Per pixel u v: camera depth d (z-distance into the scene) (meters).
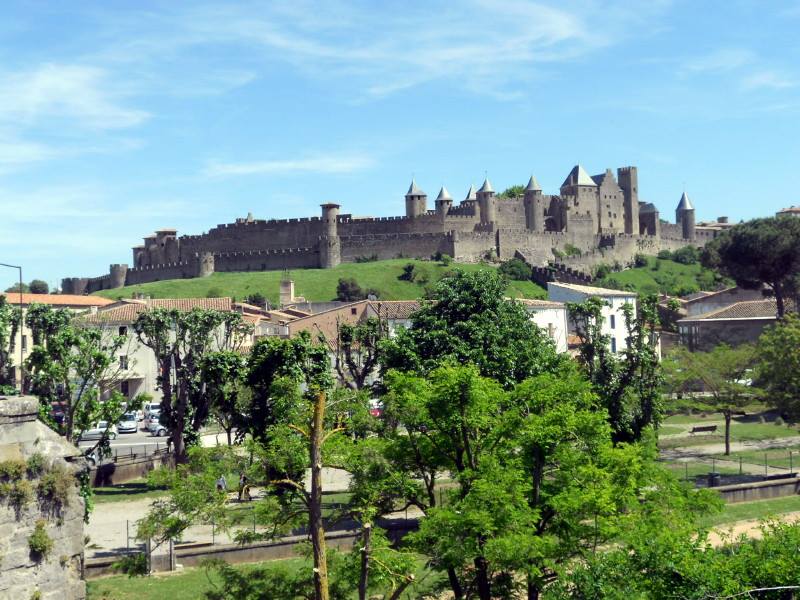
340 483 67.75
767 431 93.44
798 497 62.19
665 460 76.06
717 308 147.25
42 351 60.00
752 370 92.75
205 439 92.62
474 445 39.78
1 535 22.78
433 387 39.38
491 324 68.94
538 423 36.94
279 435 34.50
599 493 34.66
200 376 70.88
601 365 68.94
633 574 30.67
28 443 23.81
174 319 73.88
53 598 23.64
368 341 78.12
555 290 135.50
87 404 61.66
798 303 129.38
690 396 93.75
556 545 33.94
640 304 71.19
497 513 33.19
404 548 34.94
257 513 33.88
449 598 41.19
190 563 46.31
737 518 55.38
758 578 29.02
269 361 64.62
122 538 51.44
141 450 82.50
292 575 38.34
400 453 38.75
